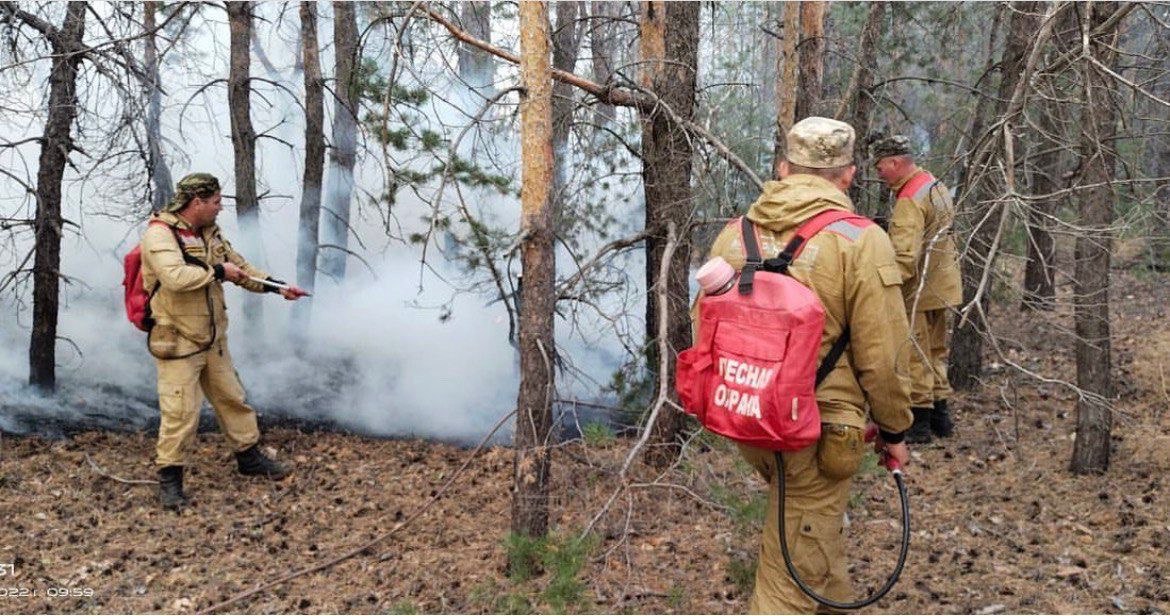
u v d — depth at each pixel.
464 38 4.72
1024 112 4.03
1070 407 6.66
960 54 9.03
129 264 5.42
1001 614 3.93
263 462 6.03
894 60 8.62
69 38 6.71
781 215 3.16
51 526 5.16
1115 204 4.91
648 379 5.86
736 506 4.22
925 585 4.23
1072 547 4.55
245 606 4.29
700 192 5.09
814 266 3.05
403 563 4.73
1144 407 6.54
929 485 5.43
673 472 4.36
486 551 4.80
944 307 5.47
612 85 5.33
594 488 4.68
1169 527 4.62
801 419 2.98
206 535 5.14
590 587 4.15
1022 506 5.05
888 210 6.94
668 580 4.29
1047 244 6.98
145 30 7.62
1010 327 8.43
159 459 5.46
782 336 2.98
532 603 4.07
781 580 3.27
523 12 4.34
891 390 3.08
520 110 4.41
